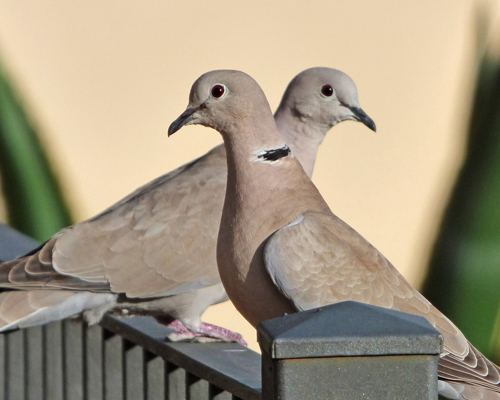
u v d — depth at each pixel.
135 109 20.12
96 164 19.73
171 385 6.07
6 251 8.80
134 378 6.52
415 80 21.16
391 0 21.12
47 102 19.70
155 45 20.33
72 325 7.43
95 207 19.58
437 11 21.20
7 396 8.33
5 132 12.95
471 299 11.38
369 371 3.74
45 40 19.81
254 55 20.70
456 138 20.94
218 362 5.52
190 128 20.17
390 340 3.70
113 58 20.12
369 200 20.81
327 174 20.81
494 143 11.41
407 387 3.75
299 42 20.88
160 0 20.36
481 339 11.39
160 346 6.04
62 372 7.60
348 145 20.94
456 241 11.52
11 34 19.61
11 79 13.44
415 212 20.81
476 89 12.59
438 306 11.55
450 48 21.22
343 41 21.11
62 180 13.44
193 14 20.53
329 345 3.70
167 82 20.34
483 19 18.78
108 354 6.88
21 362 8.22
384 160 20.95
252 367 5.41
